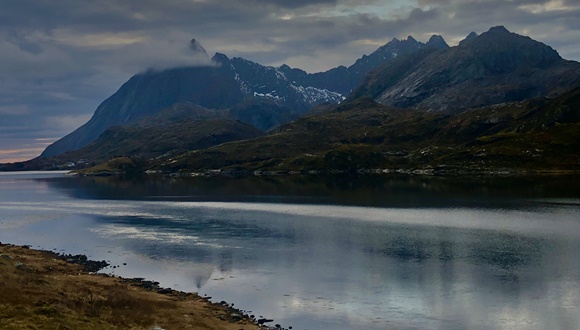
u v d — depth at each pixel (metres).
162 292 65.50
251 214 153.00
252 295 66.56
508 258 85.81
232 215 151.62
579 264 80.50
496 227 117.94
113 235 119.31
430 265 82.00
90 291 57.06
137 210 170.38
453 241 102.38
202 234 117.94
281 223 133.25
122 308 51.47
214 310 57.62
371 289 68.75
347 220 135.50
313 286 70.69
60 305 46.91
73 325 41.84
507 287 68.38
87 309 48.16
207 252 96.25
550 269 77.62
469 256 88.19
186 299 62.53
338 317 57.47
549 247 94.44
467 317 57.06
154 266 84.62
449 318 56.91
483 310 59.28
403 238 107.00
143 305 54.19
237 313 57.41
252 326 52.41
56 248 103.50
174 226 131.62
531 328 53.41
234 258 90.25
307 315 58.12
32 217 157.50
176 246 103.38
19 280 56.06
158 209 171.75
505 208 151.62
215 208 171.00
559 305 60.59
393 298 64.50
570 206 153.62
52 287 56.44
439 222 127.69
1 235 122.19
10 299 46.47
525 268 78.62
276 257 90.44
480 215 138.12
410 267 80.94
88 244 107.69
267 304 62.47
